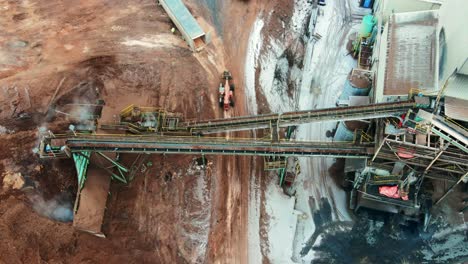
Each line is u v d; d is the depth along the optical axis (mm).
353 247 42781
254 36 50344
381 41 46031
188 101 44344
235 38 49625
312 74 53625
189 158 42031
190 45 47219
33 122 38594
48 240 33906
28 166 36094
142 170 40312
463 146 35906
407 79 39969
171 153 38750
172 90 44344
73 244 34750
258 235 40938
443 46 39844
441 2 45625
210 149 37938
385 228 43812
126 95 43125
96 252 35344
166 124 41125
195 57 47062
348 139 44438
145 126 40750
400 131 37344
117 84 43344
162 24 48562
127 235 37250
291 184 45125
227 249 39688
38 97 40031
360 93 45625
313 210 44750
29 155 36625
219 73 46844
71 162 37812
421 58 40688
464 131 34875
